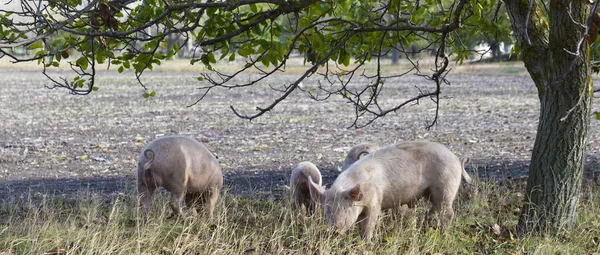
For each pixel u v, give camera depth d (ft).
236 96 159.63
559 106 39.22
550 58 38.55
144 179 41.93
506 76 233.96
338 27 39.75
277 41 36.24
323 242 37.27
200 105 136.98
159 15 33.96
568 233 40.04
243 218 45.29
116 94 163.84
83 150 80.53
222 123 107.04
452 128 99.66
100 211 46.21
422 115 116.88
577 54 26.18
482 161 71.00
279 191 56.29
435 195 40.88
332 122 107.55
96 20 30.22
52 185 59.41
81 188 57.26
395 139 89.25
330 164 71.05
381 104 136.67
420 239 39.83
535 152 40.63
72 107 132.57
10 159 73.92
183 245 37.04
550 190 40.04
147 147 42.27
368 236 38.78
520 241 39.81
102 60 36.50
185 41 36.65
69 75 248.73
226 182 60.44
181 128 101.19
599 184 54.80
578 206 43.80
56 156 76.02
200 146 44.04
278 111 124.77
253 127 102.01
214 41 36.70
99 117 115.65
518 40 39.68
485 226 43.04
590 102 39.55
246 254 37.86
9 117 115.03
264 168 68.54
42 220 43.21
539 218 40.37
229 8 33.58
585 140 39.96
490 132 94.79
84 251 36.60
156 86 193.26
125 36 32.01
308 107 131.95
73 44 33.35
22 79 226.17
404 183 39.91
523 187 54.75
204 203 45.21
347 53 40.75
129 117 115.65
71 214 44.75
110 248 36.17
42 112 123.44
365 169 39.14
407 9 43.09
